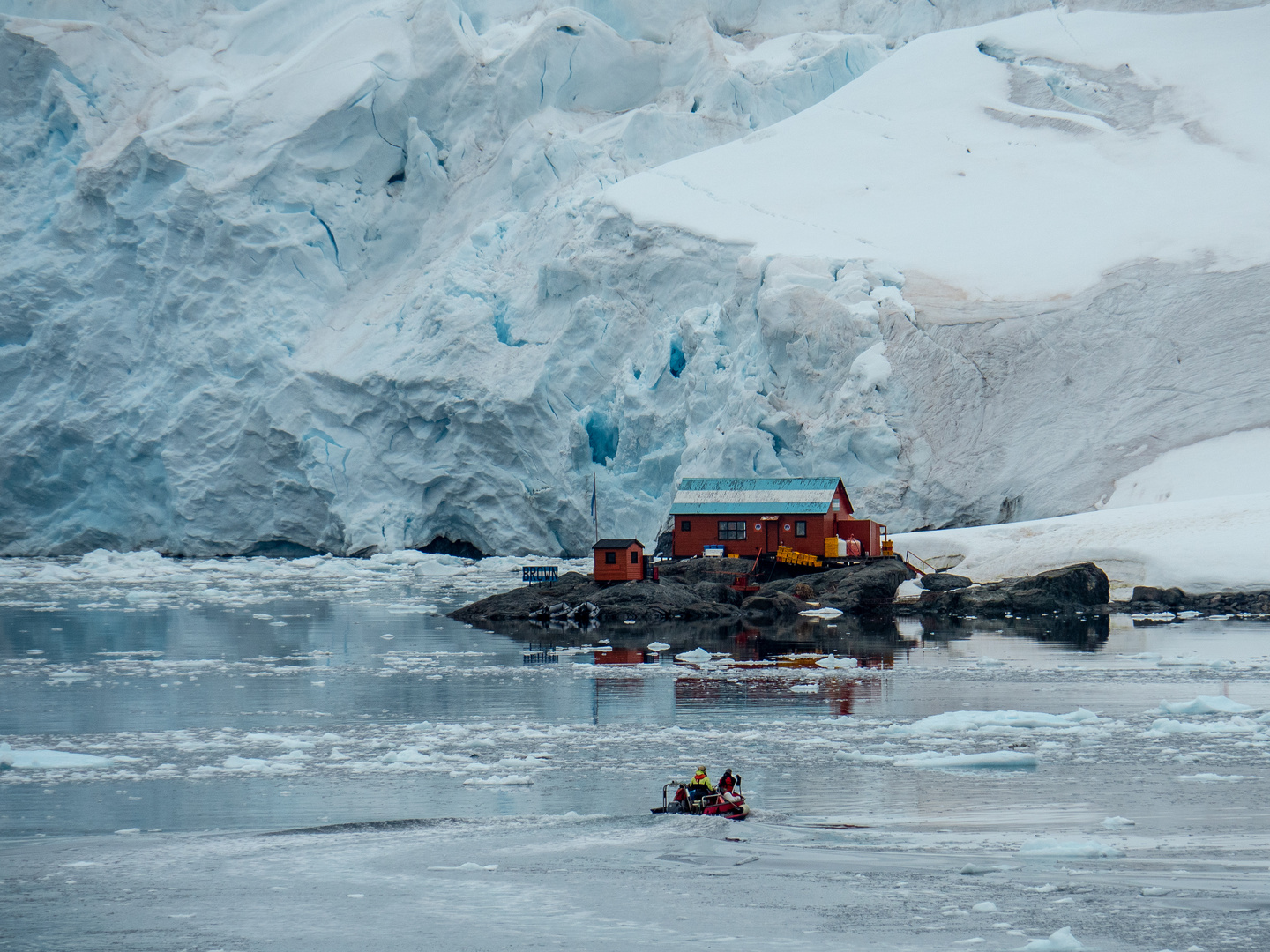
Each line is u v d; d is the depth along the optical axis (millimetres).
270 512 137500
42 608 77438
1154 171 129375
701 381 117375
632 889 19797
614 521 121500
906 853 22016
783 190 134625
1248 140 131000
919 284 118125
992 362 109625
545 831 24125
